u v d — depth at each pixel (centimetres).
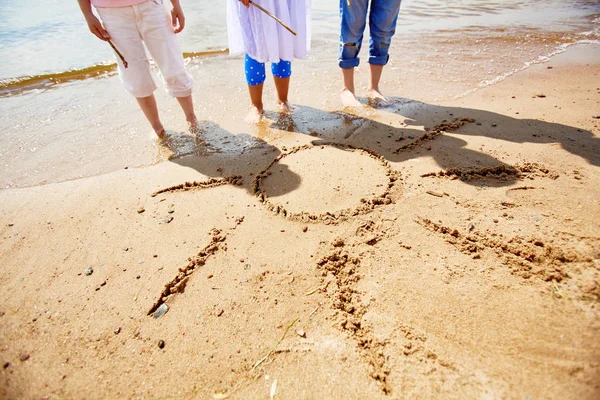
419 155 246
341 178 228
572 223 173
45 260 177
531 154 235
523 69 401
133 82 258
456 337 129
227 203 212
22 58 462
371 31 319
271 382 122
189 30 575
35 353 136
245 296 153
